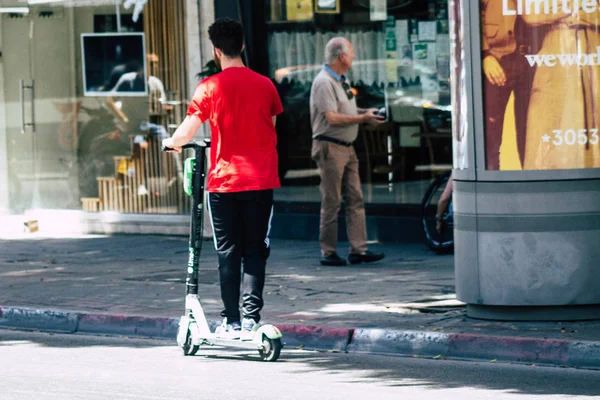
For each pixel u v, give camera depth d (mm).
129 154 17078
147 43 16719
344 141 13289
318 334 9750
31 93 17719
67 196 17641
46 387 8227
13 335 10656
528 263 9719
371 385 8188
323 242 13484
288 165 15859
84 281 12727
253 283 9133
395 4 15148
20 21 17656
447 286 11797
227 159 9008
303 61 15711
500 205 9727
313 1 15617
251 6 15828
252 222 9070
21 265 14070
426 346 9344
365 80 15406
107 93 17141
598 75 9688
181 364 9062
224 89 8945
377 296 11305
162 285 12359
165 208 16875
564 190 9672
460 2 9758
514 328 9531
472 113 9758
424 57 15008
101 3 17016
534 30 9602
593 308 9844
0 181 18109
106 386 8234
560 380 8297
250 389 8070
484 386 8117
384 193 15305
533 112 9641
